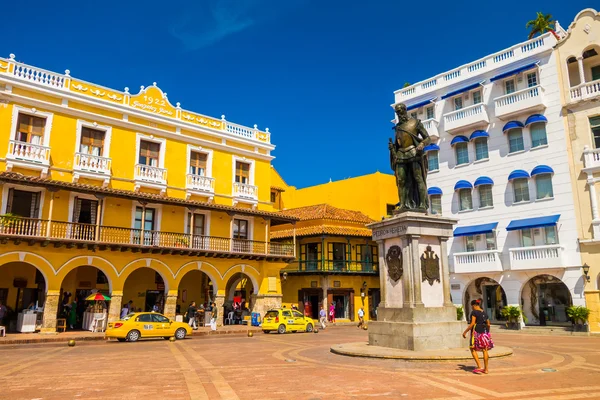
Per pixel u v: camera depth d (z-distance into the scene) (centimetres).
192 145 3269
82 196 2711
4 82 2538
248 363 1327
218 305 3141
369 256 4294
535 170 2967
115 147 2922
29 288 2809
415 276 1413
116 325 2198
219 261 3198
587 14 2934
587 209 2784
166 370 1204
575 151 2877
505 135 3189
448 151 3469
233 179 3441
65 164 2698
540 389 902
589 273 2709
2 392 920
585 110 2875
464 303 3269
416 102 3728
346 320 4012
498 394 857
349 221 4231
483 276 3144
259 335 2605
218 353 1627
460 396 842
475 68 3422
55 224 2528
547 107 3027
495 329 2912
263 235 3481
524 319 2953
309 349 1659
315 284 4006
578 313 2611
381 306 1524
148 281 3262
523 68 3103
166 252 2908
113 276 2731
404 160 1559
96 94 2900
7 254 2394
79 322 2914
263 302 3366
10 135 2528
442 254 1490
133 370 1209
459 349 1368
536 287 3088
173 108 3238
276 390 915
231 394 882
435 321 1398
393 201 4756
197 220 3200
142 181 2950
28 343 2098
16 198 2539
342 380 1008
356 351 1374
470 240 3278
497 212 3155
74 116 2777
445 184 3450
